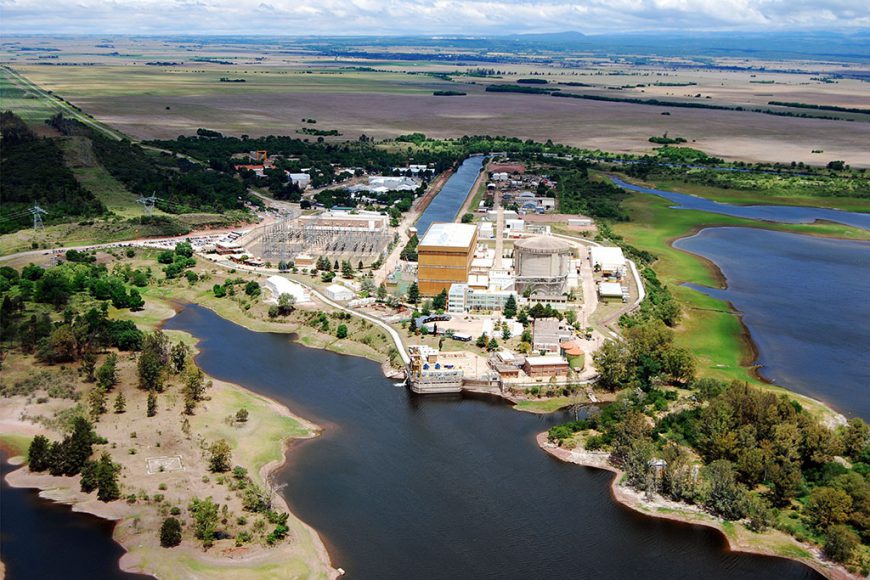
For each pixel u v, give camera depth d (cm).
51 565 19275
